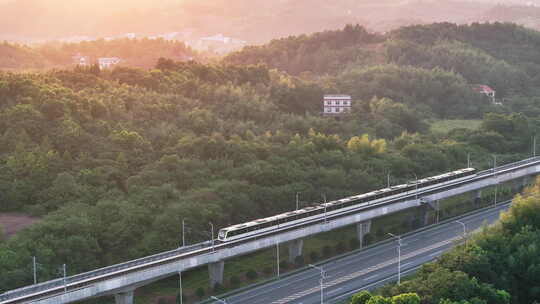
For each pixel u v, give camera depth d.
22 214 199.12
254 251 177.88
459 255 147.88
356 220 195.25
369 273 170.62
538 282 147.88
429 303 130.00
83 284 139.12
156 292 166.25
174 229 181.88
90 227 177.38
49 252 161.50
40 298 131.38
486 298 133.75
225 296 160.62
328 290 158.75
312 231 183.62
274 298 156.00
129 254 175.88
